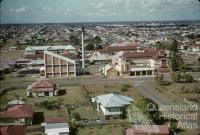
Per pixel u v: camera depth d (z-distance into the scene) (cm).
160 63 5534
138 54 5900
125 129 2653
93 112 3309
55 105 3550
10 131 2495
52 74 5534
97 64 6944
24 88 4656
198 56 6806
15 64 6581
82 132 2678
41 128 2794
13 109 3033
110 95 3341
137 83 4775
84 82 4978
